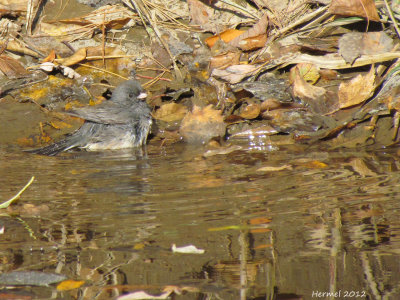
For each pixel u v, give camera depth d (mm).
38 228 7223
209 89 12320
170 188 8492
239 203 7812
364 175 8781
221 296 5891
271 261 6445
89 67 13219
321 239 6867
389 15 12305
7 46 13344
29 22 13531
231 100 11984
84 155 10695
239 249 6629
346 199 7895
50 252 6660
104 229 7145
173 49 13266
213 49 13078
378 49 12008
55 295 5926
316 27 12914
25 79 12945
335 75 12195
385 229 7062
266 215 7465
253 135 11148
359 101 11203
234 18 13602
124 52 13352
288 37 12984
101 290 5969
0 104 12438
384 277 6215
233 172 9156
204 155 10258
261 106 11328
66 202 8039
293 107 11461
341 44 12188
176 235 6965
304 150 10227
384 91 11172
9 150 10852
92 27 13570
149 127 11555
